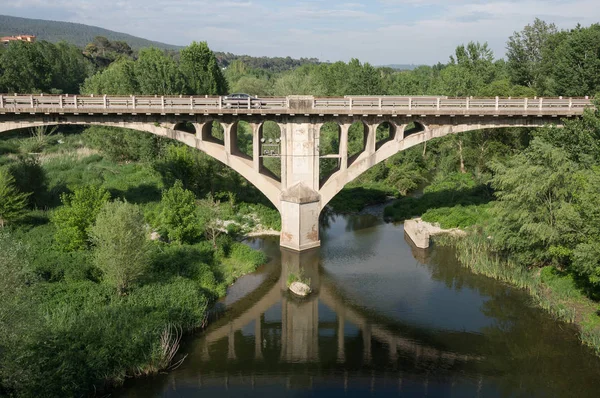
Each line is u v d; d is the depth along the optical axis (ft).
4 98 107.96
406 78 263.49
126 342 66.95
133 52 564.30
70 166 169.58
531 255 98.07
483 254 112.06
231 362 71.97
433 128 115.24
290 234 118.62
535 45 199.82
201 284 92.07
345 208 157.38
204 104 114.11
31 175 128.57
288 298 93.15
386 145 115.96
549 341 76.89
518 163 99.66
